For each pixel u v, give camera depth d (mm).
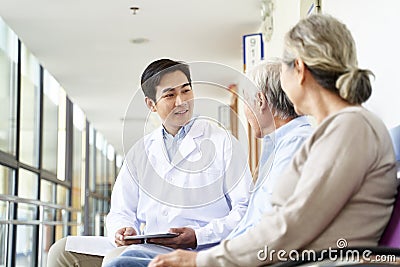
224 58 6875
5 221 4777
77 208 9234
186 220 2434
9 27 5664
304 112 1694
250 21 5574
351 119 1513
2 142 5434
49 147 7656
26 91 6410
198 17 5465
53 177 7836
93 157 11750
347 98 1593
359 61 2520
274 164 1896
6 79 5613
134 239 2324
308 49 1626
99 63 6996
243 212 2297
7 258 5191
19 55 6031
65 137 8852
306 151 1553
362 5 2463
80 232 10141
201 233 2250
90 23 5602
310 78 1646
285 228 1470
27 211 5879
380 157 1527
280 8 4605
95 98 8898
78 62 6938
